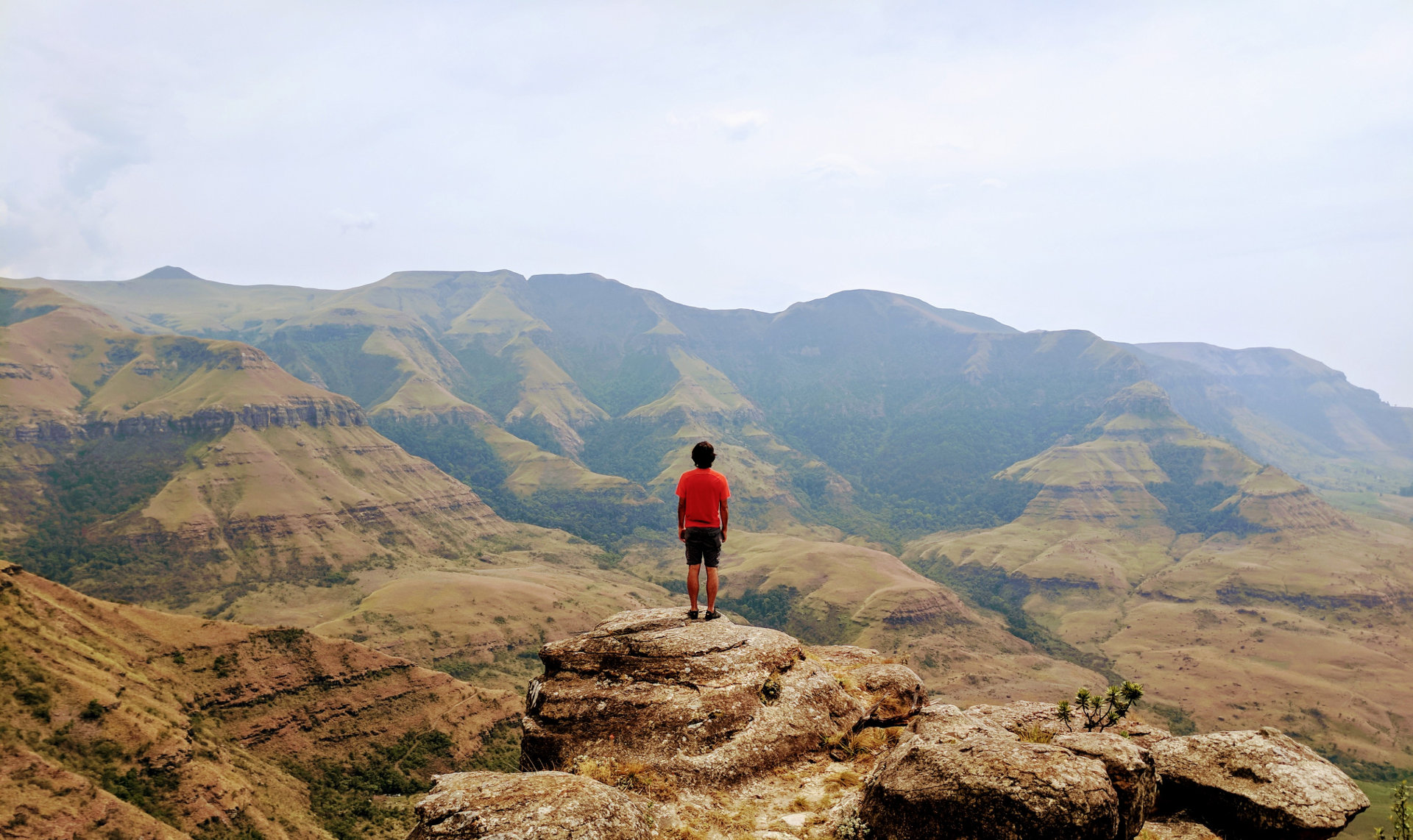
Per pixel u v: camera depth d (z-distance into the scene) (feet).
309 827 265.95
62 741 237.04
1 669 246.47
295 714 325.21
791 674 36.40
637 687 34.86
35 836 201.77
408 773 321.73
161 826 225.56
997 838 20.92
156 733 256.93
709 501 40.73
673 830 26.30
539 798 23.12
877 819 24.30
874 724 36.47
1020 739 25.49
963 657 624.18
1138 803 23.29
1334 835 25.38
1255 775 27.63
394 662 371.35
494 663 558.97
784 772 31.35
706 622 39.65
